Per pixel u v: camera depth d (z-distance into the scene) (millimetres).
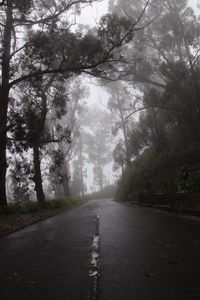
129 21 18328
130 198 34844
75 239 7949
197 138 28016
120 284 4012
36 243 7781
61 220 14258
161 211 15570
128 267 4812
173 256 5375
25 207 21375
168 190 19750
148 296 3553
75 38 18453
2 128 18953
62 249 6684
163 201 17797
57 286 4102
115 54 23328
